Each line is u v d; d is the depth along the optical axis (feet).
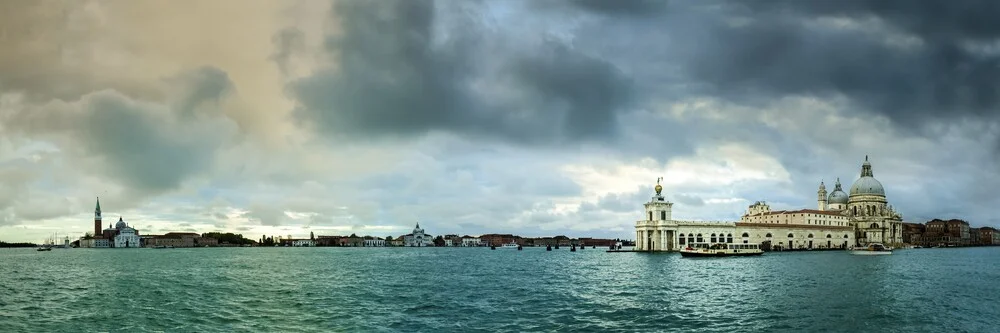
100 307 270.26
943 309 258.98
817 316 240.94
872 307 263.90
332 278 426.51
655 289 334.24
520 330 214.48
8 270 546.26
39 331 215.51
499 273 472.44
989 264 597.11
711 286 350.43
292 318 239.30
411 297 301.63
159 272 507.71
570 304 274.16
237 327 221.46
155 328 220.43
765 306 266.57
